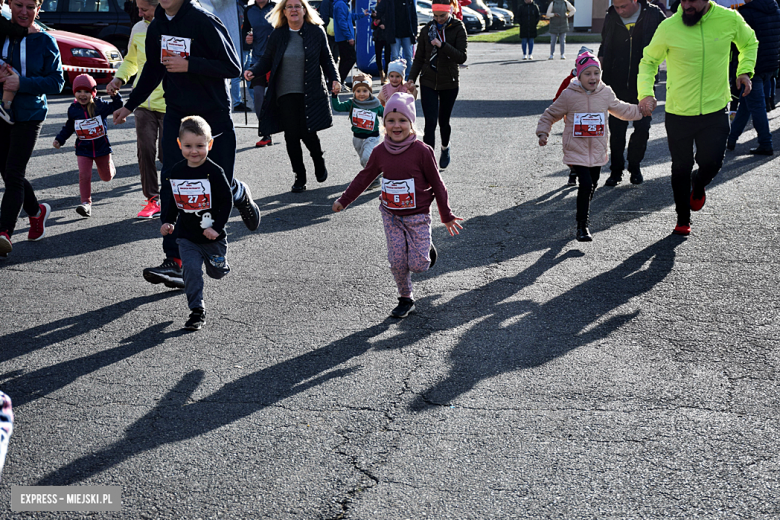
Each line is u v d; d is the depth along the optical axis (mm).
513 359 4207
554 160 9570
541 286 5340
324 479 3123
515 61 23438
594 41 31125
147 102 7262
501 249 6203
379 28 16391
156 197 7500
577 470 3137
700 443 3316
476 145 10633
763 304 4875
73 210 7785
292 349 4422
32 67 6035
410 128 4699
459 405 3711
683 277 5406
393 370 4117
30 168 9789
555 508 2895
